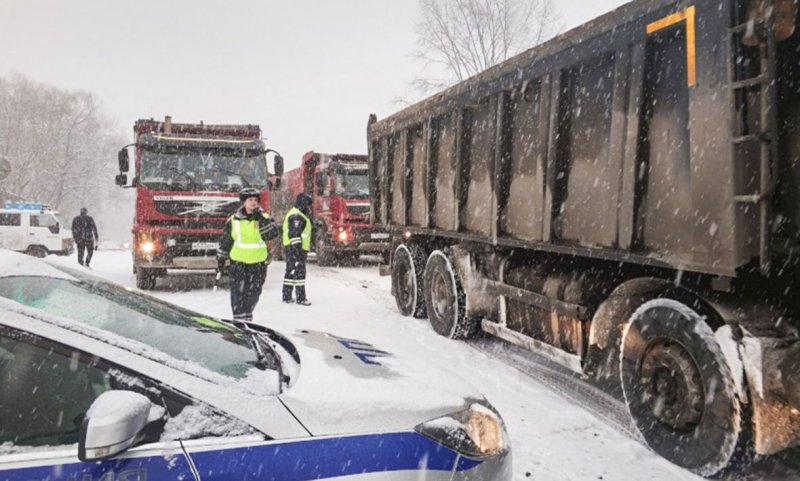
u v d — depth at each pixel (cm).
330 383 233
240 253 650
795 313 321
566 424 423
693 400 348
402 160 823
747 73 303
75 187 6606
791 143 312
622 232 397
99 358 191
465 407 241
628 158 390
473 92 610
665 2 350
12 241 1944
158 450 180
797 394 308
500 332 579
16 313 193
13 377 187
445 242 744
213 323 295
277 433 196
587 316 447
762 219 297
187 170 1095
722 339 323
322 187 1555
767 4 292
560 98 468
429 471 211
